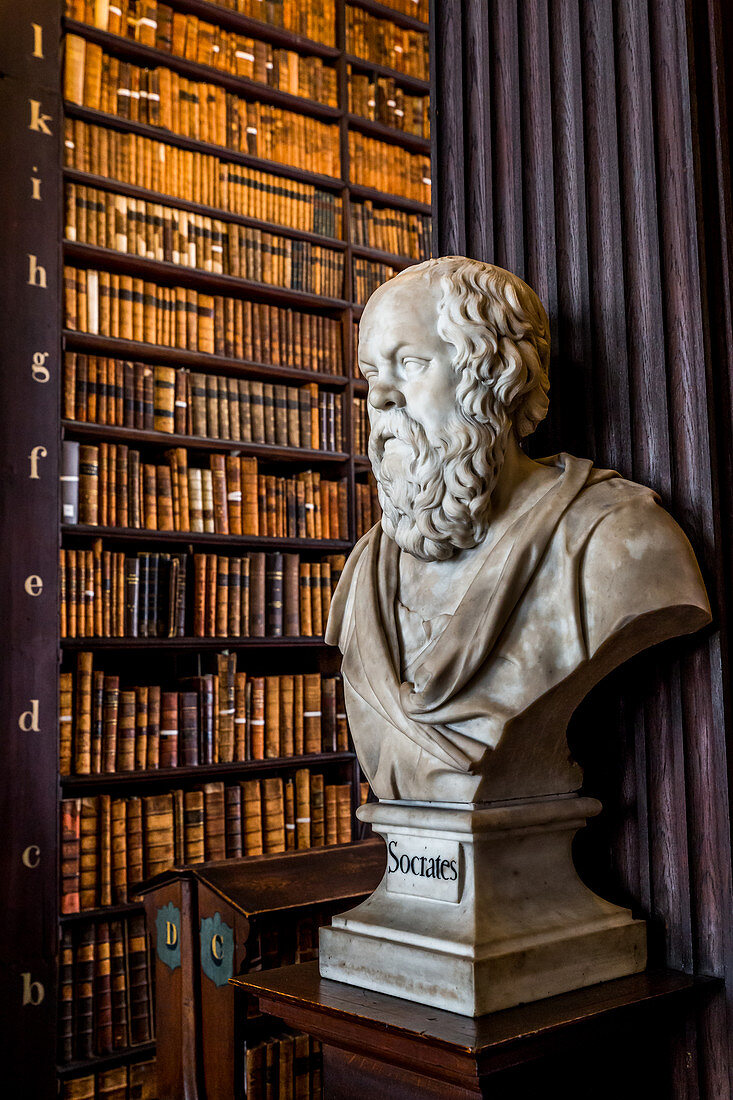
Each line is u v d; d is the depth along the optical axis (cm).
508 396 156
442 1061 128
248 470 390
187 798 361
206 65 386
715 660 164
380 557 172
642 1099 162
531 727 150
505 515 159
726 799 161
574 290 192
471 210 213
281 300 413
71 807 333
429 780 152
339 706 408
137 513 360
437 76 223
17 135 337
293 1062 275
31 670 327
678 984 153
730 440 171
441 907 150
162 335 373
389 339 158
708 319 170
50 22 346
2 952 314
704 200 173
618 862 178
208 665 403
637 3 182
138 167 369
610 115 186
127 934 343
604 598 145
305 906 249
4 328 330
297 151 414
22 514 329
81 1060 327
